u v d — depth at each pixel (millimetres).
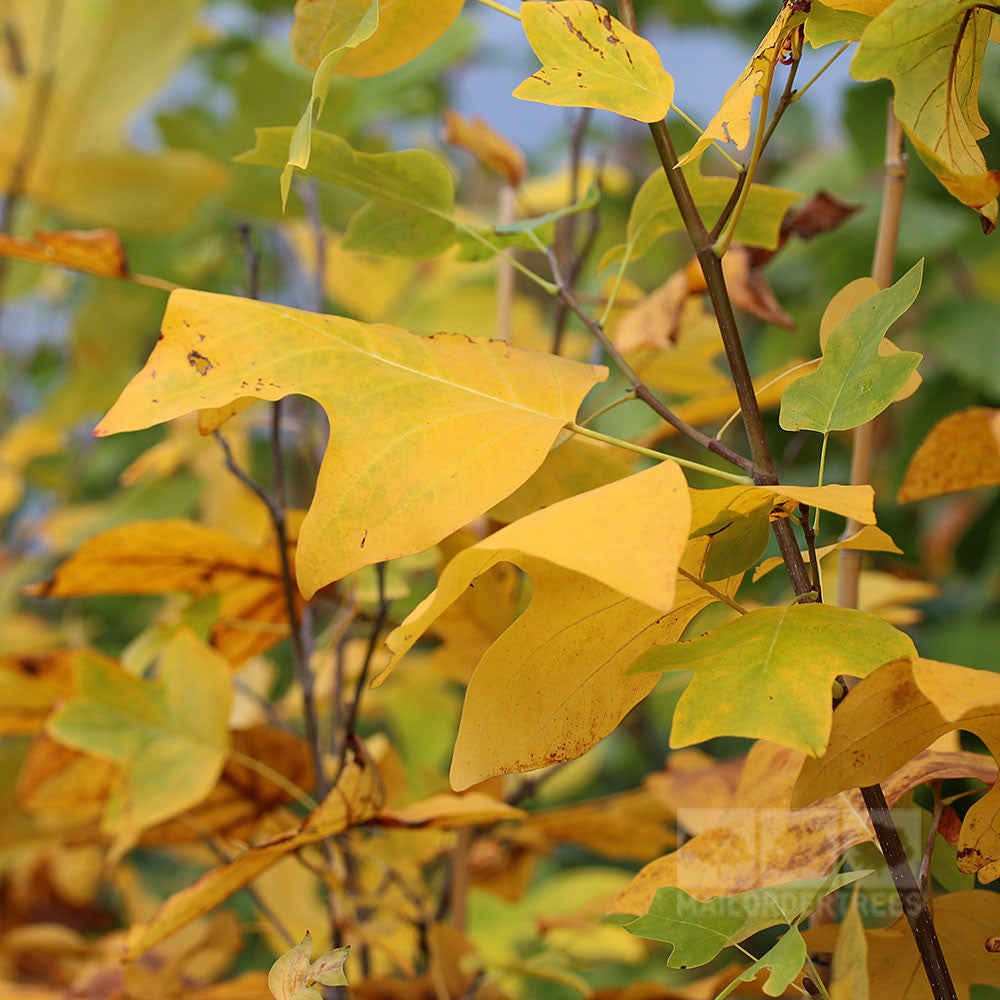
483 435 847
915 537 1919
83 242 960
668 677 1475
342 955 814
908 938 880
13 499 2061
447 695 1571
